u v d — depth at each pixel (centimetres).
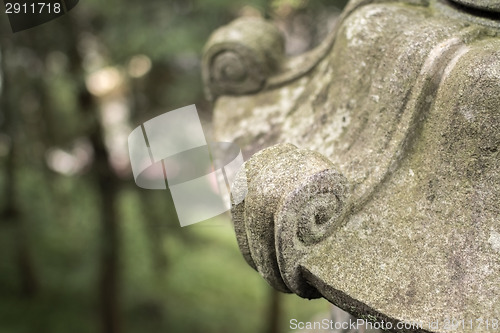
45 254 548
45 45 285
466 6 124
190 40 260
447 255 101
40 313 471
